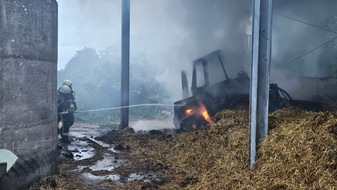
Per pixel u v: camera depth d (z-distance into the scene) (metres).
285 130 4.66
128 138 8.91
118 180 5.30
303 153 4.01
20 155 4.49
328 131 4.07
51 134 5.27
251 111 4.65
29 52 4.59
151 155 6.96
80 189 4.77
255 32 4.60
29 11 4.55
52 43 5.24
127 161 6.61
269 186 3.97
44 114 5.02
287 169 4.02
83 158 6.87
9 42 4.22
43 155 5.04
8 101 4.25
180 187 4.90
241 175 4.61
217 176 4.94
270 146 4.53
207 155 5.77
